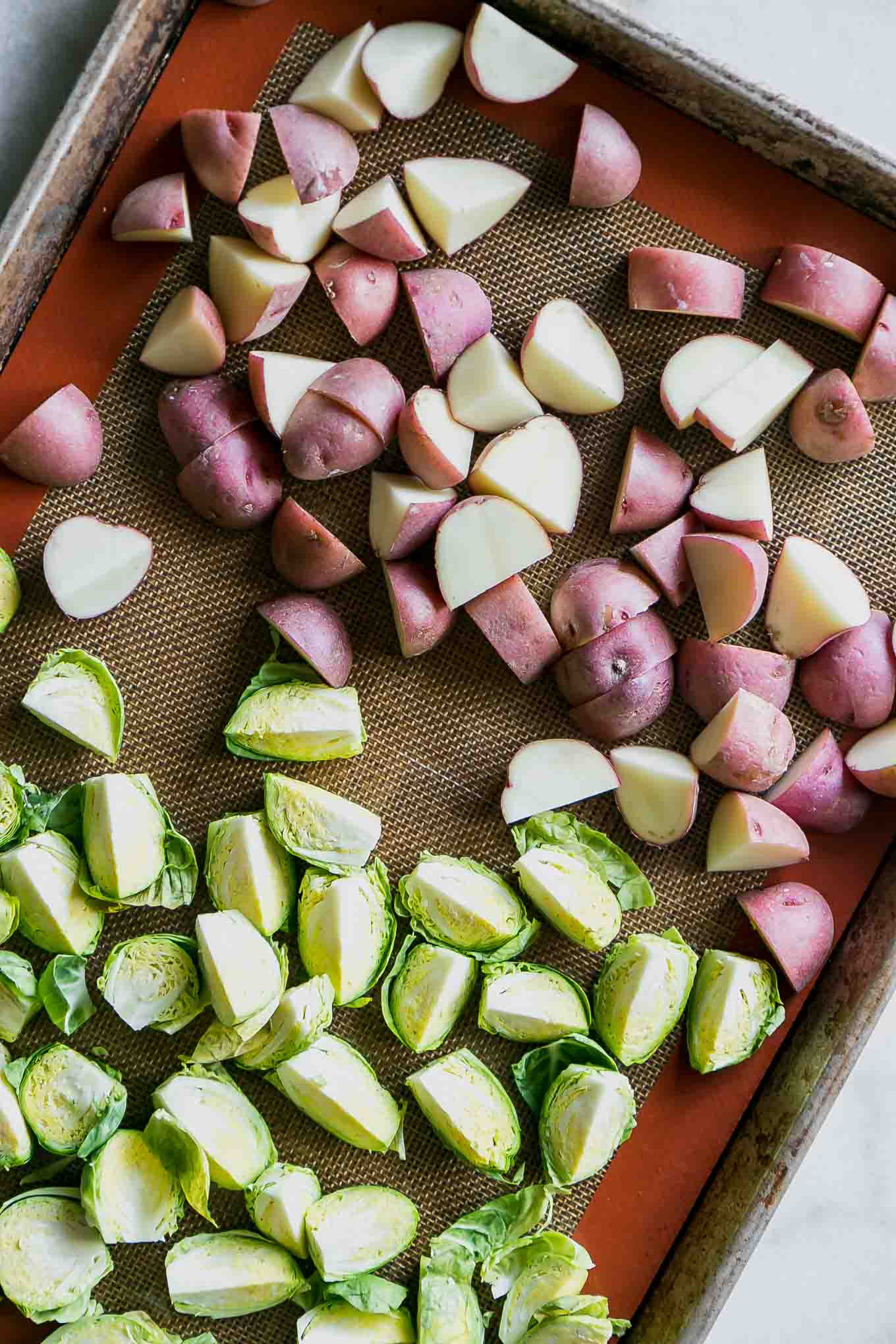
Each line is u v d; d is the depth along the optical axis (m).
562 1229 0.69
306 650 0.67
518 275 0.68
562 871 0.68
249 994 0.68
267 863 0.68
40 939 0.68
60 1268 0.68
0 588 0.67
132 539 0.67
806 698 0.69
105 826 0.67
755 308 0.68
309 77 0.66
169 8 0.65
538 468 0.67
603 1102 0.67
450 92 0.67
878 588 0.69
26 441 0.66
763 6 0.71
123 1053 0.69
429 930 0.69
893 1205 0.73
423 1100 0.68
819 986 0.70
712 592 0.68
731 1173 0.69
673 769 0.68
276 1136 0.69
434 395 0.67
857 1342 0.74
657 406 0.68
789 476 0.68
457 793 0.69
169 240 0.67
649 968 0.68
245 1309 0.68
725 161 0.67
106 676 0.67
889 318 0.67
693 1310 0.68
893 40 0.71
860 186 0.66
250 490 0.67
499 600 0.67
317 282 0.67
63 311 0.67
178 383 0.67
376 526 0.68
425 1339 0.68
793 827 0.69
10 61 0.69
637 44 0.65
